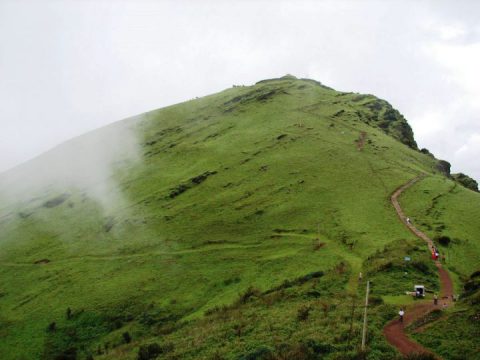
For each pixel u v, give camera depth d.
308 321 54.12
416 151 158.88
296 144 148.75
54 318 96.12
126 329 85.50
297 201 114.06
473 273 67.50
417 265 70.31
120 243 123.56
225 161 150.12
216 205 124.38
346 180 120.31
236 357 47.22
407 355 41.78
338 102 190.25
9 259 137.50
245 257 98.06
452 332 45.97
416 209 99.75
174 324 79.44
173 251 109.75
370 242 87.06
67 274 115.69
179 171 158.00
